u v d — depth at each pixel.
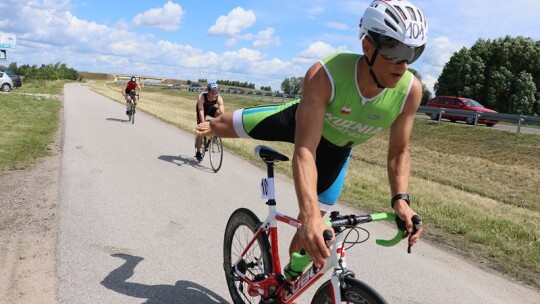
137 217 5.43
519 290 4.13
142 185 7.07
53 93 36.88
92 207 5.65
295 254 2.60
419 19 2.18
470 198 8.84
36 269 3.76
